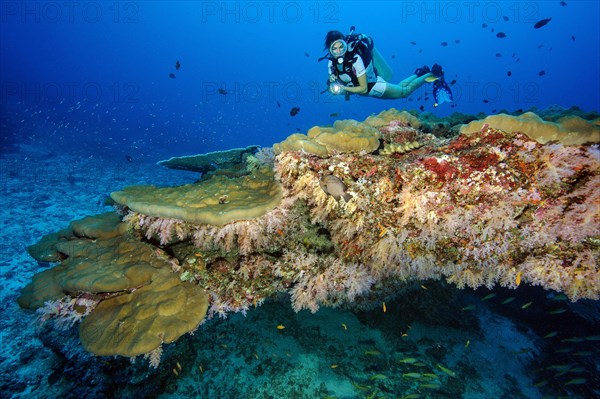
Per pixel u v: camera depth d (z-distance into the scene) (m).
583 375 4.77
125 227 3.68
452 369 4.73
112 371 4.03
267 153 4.32
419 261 3.08
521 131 2.48
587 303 5.74
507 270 2.94
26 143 18.89
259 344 4.68
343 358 4.66
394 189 2.83
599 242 2.58
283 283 3.44
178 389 4.16
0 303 5.94
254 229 3.01
